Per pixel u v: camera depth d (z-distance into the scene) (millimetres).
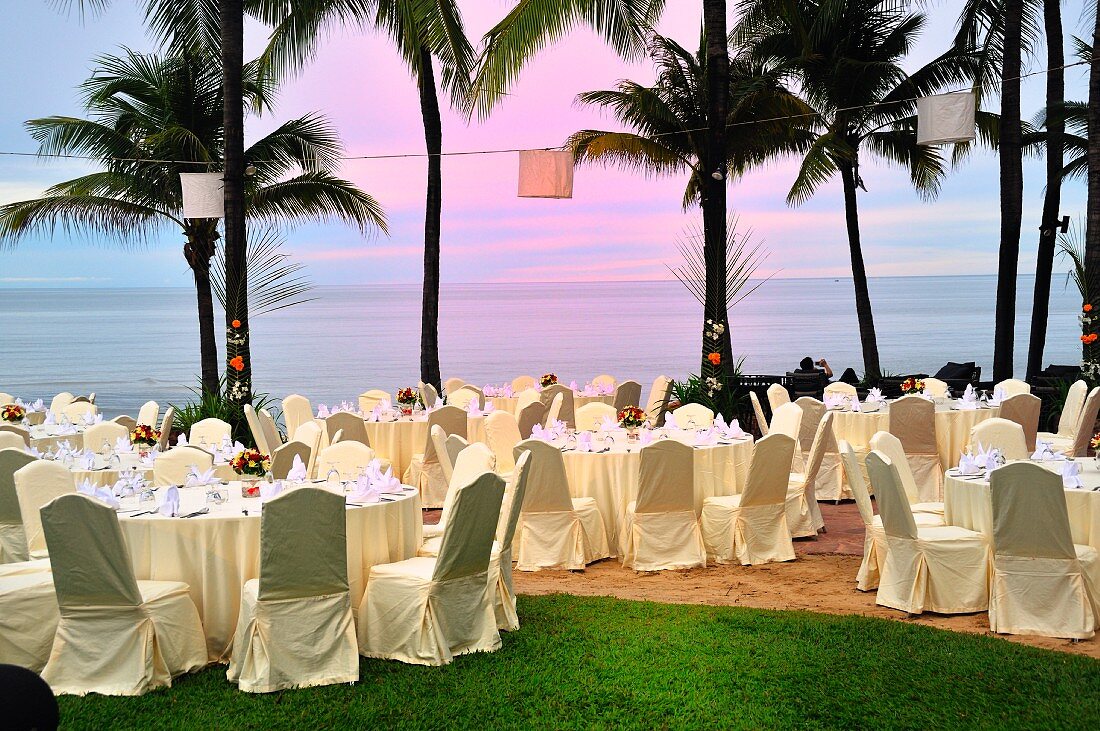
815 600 6836
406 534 6055
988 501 6340
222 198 12102
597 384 15320
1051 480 5766
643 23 13531
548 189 11242
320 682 5160
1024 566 5961
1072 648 5688
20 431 10312
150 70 16328
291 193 17125
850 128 18172
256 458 6094
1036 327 15938
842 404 11375
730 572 7707
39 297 125500
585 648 5664
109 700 4961
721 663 5371
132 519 5508
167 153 16016
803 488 8773
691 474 7773
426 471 10688
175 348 42562
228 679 5211
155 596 5219
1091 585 5973
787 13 16750
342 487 6402
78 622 5105
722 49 12312
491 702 4898
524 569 7824
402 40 15188
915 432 10016
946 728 4527
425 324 15539
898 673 5188
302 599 5172
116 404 25375
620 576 7656
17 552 7062
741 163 18375
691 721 4660
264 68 15000
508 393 14586
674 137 17297
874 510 9867
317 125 16766
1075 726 4508
